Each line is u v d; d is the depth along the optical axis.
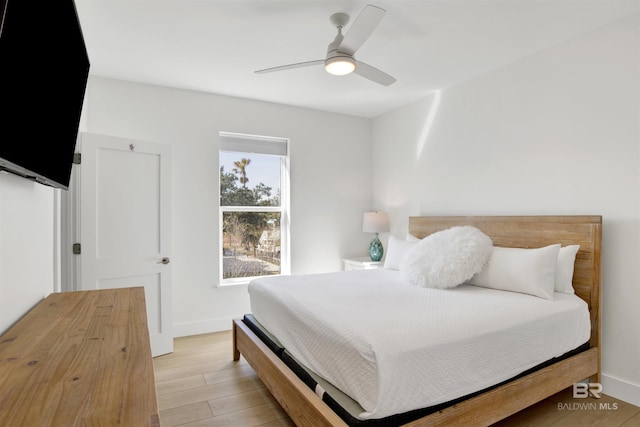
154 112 3.42
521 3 2.11
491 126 3.10
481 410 1.65
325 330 1.73
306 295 2.29
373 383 1.40
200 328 3.62
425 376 1.49
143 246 3.03
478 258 2.53
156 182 3.11
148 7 2.13
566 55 2.57
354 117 4.54
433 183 3.71
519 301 2.12
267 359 2.16
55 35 1.22
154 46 2.63
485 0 2.08
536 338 1.90
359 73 2.47
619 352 2.29
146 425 0.57
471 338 1.65
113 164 2.90
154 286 3.08
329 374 1.66
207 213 3.66
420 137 3.87
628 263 2.25
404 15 2.23
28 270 1.51
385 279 2.88
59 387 0.70
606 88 2.36
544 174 2.71
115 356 0.86
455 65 2.99
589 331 2.25
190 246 3.58
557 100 2.63
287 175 4.16
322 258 4.32
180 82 3.36
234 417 2.10
